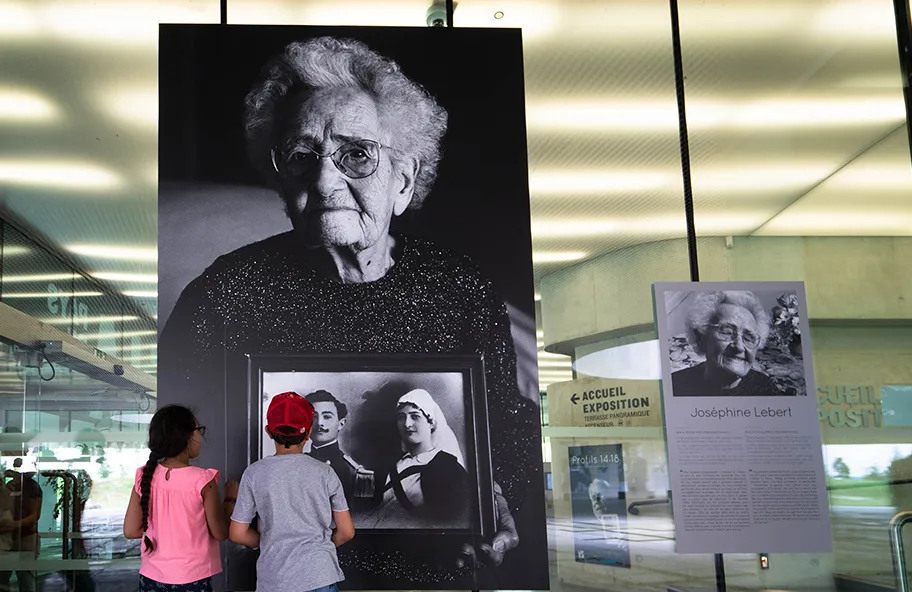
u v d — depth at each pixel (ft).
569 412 16.92
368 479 16.08
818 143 18.97
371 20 17.93
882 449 17.70
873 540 17.29
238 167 16.85
